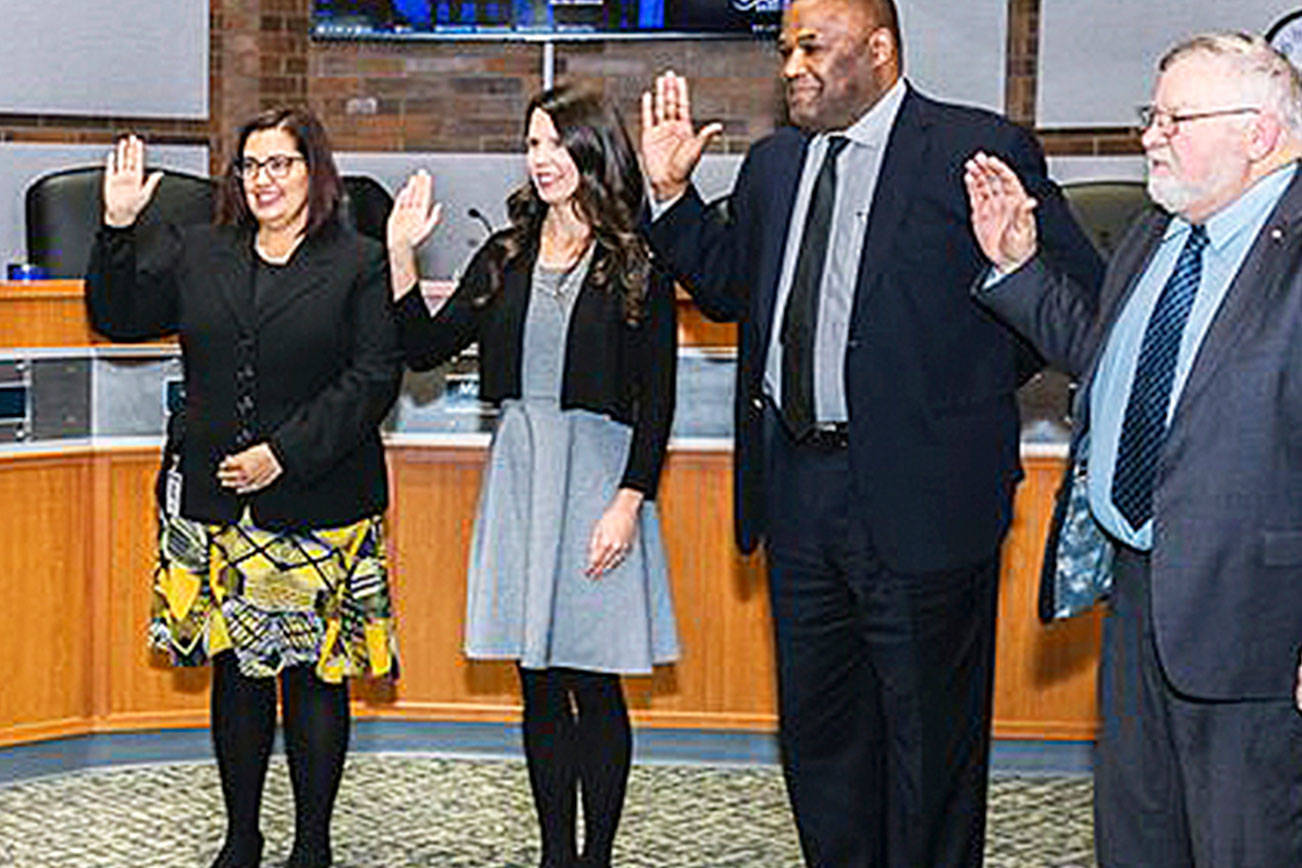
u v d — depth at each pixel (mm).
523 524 4262
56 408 5082
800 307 3746
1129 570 3266
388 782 5246
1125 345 3207
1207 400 3037
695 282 3939
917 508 3688
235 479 4160
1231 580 3035
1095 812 3355
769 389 3836
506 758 5449
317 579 4254
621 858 4711
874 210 3699
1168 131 3070
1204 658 3051
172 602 4289
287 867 4484
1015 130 3693
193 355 4238
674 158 3883
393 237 4199
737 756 5410
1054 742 5340
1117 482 3189
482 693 5398
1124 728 3283
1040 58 8406
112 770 5301
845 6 3654
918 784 3797
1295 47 8148
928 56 8492
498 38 8734
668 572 4844
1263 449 3016
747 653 5328
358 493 4277
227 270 4230
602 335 4156
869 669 3916
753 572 5293
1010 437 3773
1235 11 8219
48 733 5184
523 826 4934
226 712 4395
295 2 8758
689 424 5234
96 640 5238
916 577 3699
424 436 5293
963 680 3803
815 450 3762
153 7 8531
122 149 4273
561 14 8703
